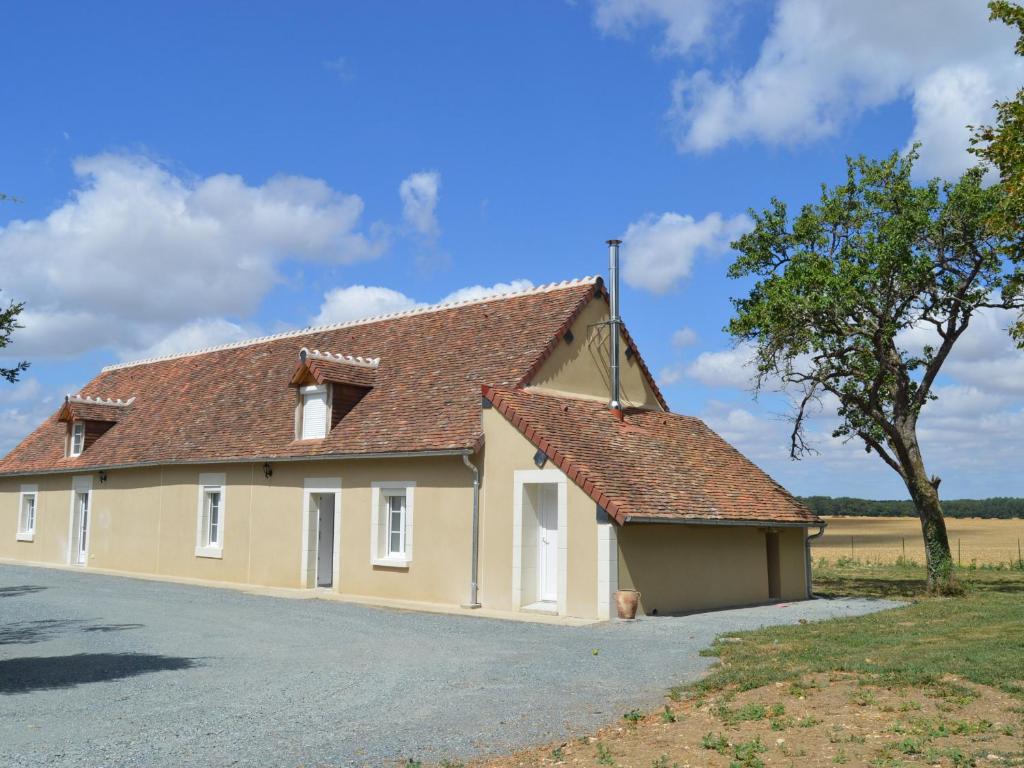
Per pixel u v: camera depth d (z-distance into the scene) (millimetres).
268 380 25922
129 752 7043
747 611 17469
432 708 8547
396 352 23438
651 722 7844
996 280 20219
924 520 21375
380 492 19531
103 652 11922
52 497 29219
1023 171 13945
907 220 20172
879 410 21438
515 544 17094
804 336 20375
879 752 6477
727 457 21984
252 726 7883
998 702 7715
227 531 22844
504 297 23453
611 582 15797
